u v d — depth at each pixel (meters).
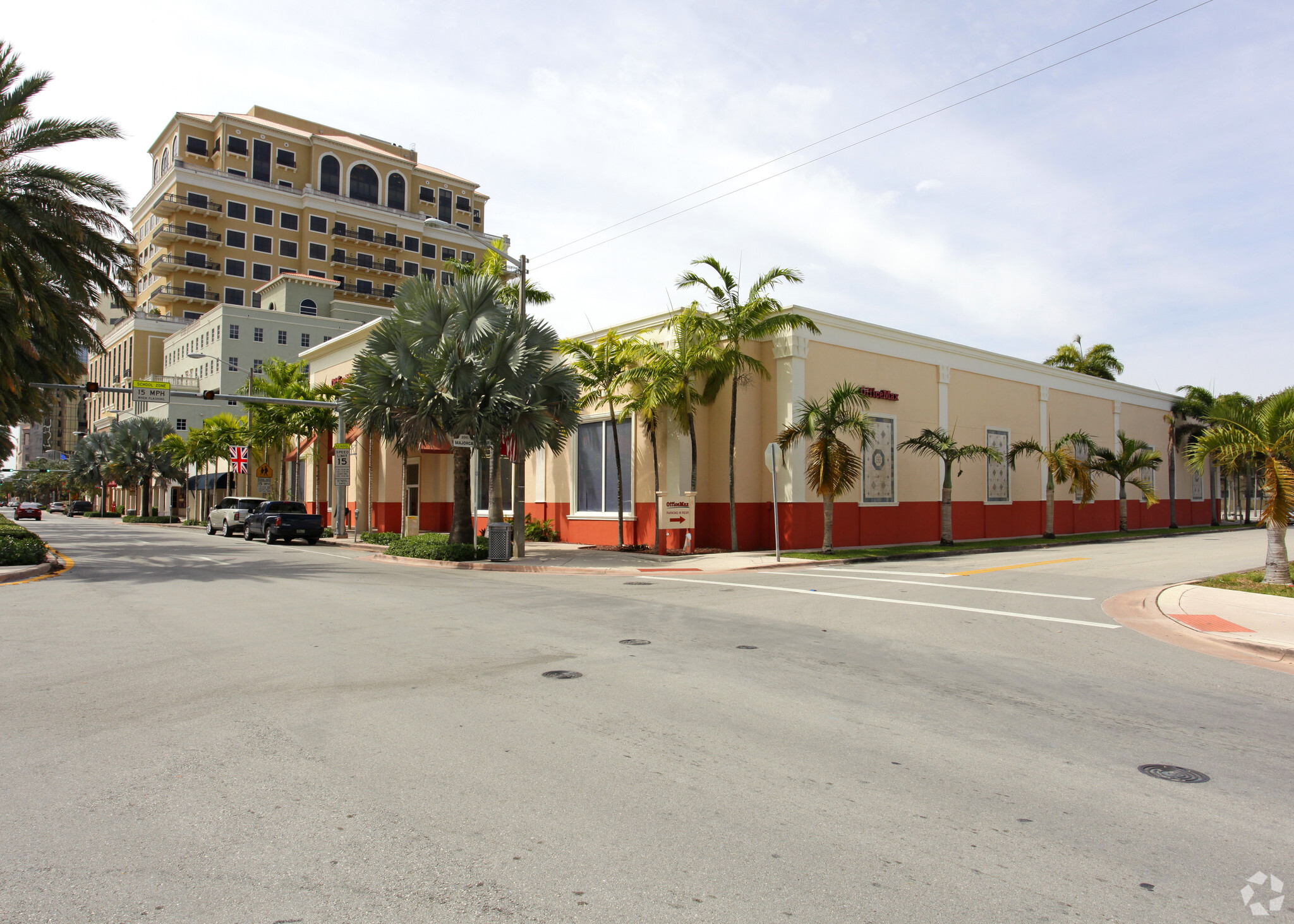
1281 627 10.38
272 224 77.88
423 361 21.47
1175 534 36.94
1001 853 3.92
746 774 4.98
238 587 14.99
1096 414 38.03
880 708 6.55
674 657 8.45
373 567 20.03
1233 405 15.62
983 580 16.69
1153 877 3.70
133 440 66.31
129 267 22.88
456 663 8.08
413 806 4.41
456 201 91.94
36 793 4.58
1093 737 5.86
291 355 65.44
